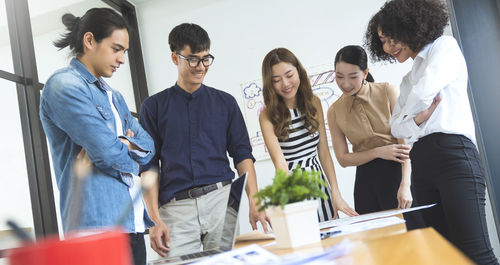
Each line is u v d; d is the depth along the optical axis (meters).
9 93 3.38
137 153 1.76
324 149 2.40
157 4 5.16
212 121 2.18
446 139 1.58
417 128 1.64
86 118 1.56
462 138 1.57
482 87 3.15
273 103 2.28
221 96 2.26
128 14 5.13
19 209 3.20
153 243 1.97
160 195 2.12
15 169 3.25
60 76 1.59
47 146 3.52
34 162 3.44
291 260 0.74
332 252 0.77
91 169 1.56
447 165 1.57
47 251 0.49
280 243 1.07
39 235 3.31
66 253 0.50
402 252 0.74
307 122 2.30
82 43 1.67
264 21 4.80
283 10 4.75
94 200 1.51
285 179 1.07
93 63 1.70
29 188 3.34
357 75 2.30
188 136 2.15
